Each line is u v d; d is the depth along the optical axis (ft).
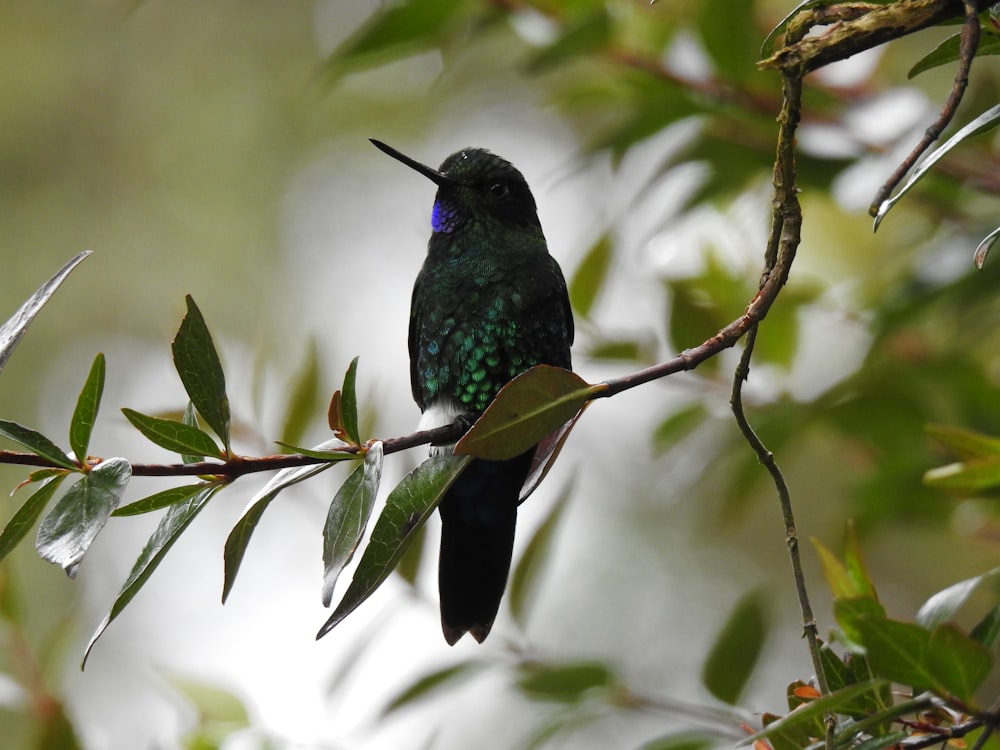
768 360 29.78
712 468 29.48
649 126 28.04
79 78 57.16
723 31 26.76
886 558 42.57
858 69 28.22
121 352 53.11
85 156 56.44
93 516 14.17
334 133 56.24
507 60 53.52
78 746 24.71
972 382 28.12
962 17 14.43
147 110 57.26
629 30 28.89
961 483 17.08
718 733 22.13
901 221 33.19
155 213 55.67
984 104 24.00
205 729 25.08
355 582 14.87
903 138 25.59
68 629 26.14
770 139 27.73
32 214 55.36
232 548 15.06
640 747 22.15
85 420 14.75
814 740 15.58
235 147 56.59
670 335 29.04
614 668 24.04
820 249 39.06
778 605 43.68
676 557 45.44
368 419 26.81
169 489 15.19
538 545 25.25
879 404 28.22
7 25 57.52
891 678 13.41
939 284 25.81
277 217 55.67
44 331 53.31
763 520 44.70
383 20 26.78
